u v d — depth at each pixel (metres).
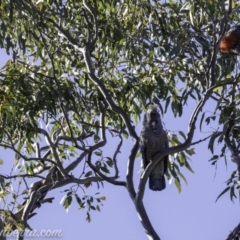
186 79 31.06
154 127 28.75
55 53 31.94
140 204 27.05
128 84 31.14
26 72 30.95
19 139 31.36
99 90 30.92
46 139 31.09
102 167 31.41
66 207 31.30
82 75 31.02
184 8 30.69
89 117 33.12
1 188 30.42
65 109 30.92
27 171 32.19
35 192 30.22
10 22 28.11
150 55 30.92
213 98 29.31
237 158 28.00
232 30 30.11
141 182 26.98
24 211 29.67
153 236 26.78
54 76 29.84
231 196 28.91
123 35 31.28
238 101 26.81
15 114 29.89
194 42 30.45
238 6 30.19
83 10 30.23
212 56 28.52
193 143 26.91
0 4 28.19
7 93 29.97
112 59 31.64
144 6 31.41
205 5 29.55
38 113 31.09
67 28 31.83
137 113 31.52
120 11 32.47
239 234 27.73
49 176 31.56
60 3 31.33
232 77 28.97
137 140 28.25
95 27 29.92
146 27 31.52
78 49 30.12
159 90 31.11
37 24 30.34
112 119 31.70
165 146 28.94
